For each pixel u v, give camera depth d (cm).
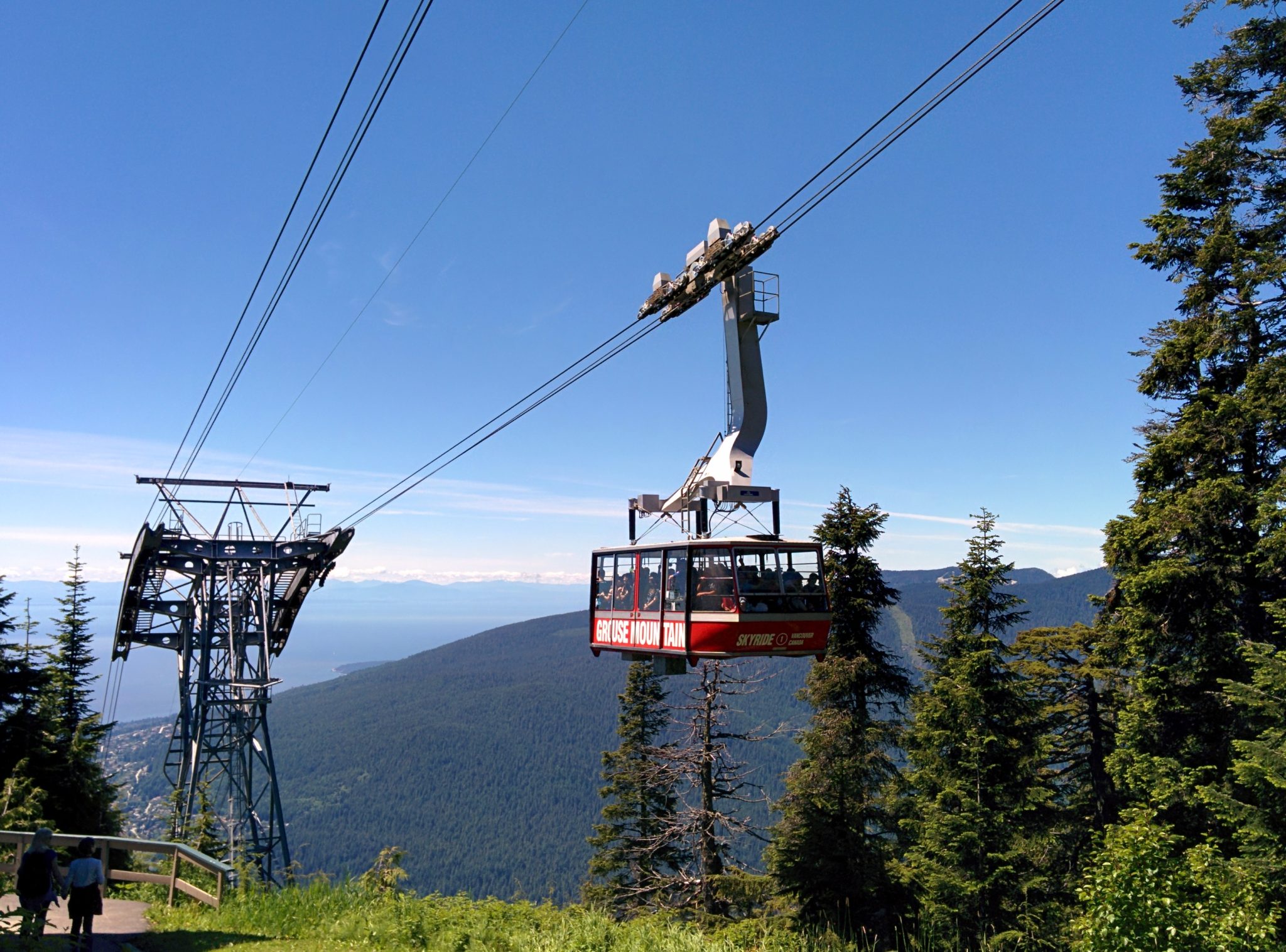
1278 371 1992
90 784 3638
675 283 1673
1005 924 2492
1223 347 2184
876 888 2555
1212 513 2061
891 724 2753
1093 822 2928
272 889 1722
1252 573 2105
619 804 3944
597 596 2142
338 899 1666
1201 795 1902
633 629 1912
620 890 3706
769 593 1636
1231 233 2203
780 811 2752
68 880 1309
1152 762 2184
